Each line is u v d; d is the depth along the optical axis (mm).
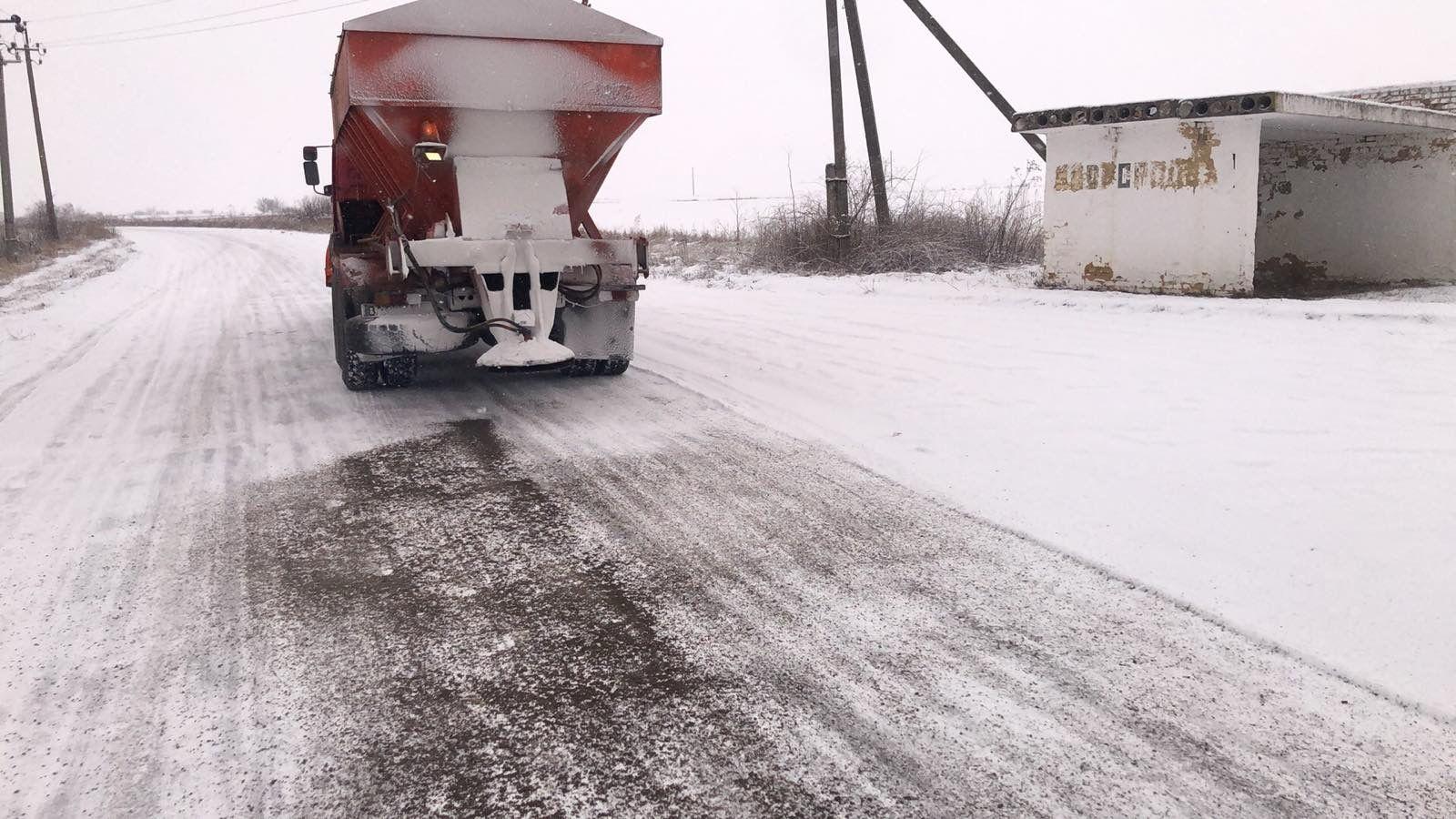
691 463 5703
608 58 7113
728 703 3078
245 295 17703
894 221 16203
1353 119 9750
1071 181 11266
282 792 2668
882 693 3117
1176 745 2795
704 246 22547
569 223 7375
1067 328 9102
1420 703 2953
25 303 16734
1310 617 3516
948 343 8773
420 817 2547
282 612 3811
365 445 6301
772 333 10078
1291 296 10938
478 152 7090
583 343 8016
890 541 4418
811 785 2643
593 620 3691
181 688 3236
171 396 8102
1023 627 3551
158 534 4707
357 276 7133
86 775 2758
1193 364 7230
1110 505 4703
